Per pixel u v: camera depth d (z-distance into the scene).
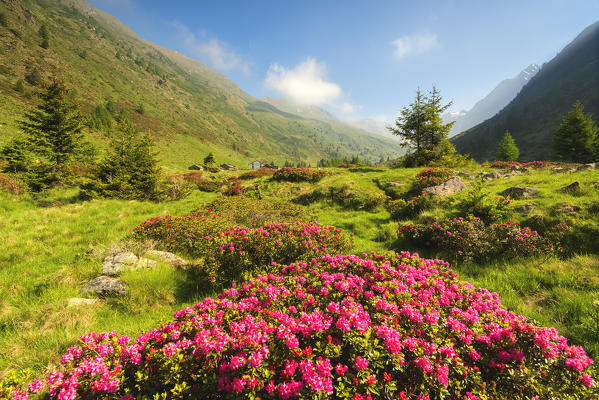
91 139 74.19
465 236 7.11
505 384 2.63
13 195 14.50
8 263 6.78
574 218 6.79
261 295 3.74
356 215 13.06
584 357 2.59
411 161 23.81
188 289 5.68
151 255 6.67
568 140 37.88
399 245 8.52
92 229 10.00
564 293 4.59
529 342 2.86
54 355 3.57
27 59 122.25
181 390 2.29
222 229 7.56
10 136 43.75
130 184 17.30
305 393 2.22
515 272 5.67
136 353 2.69
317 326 2.75
